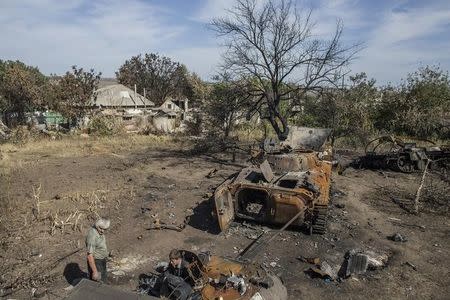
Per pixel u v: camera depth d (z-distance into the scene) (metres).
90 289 5.06
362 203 12.66
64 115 32.62
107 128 29.02
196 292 5.67
